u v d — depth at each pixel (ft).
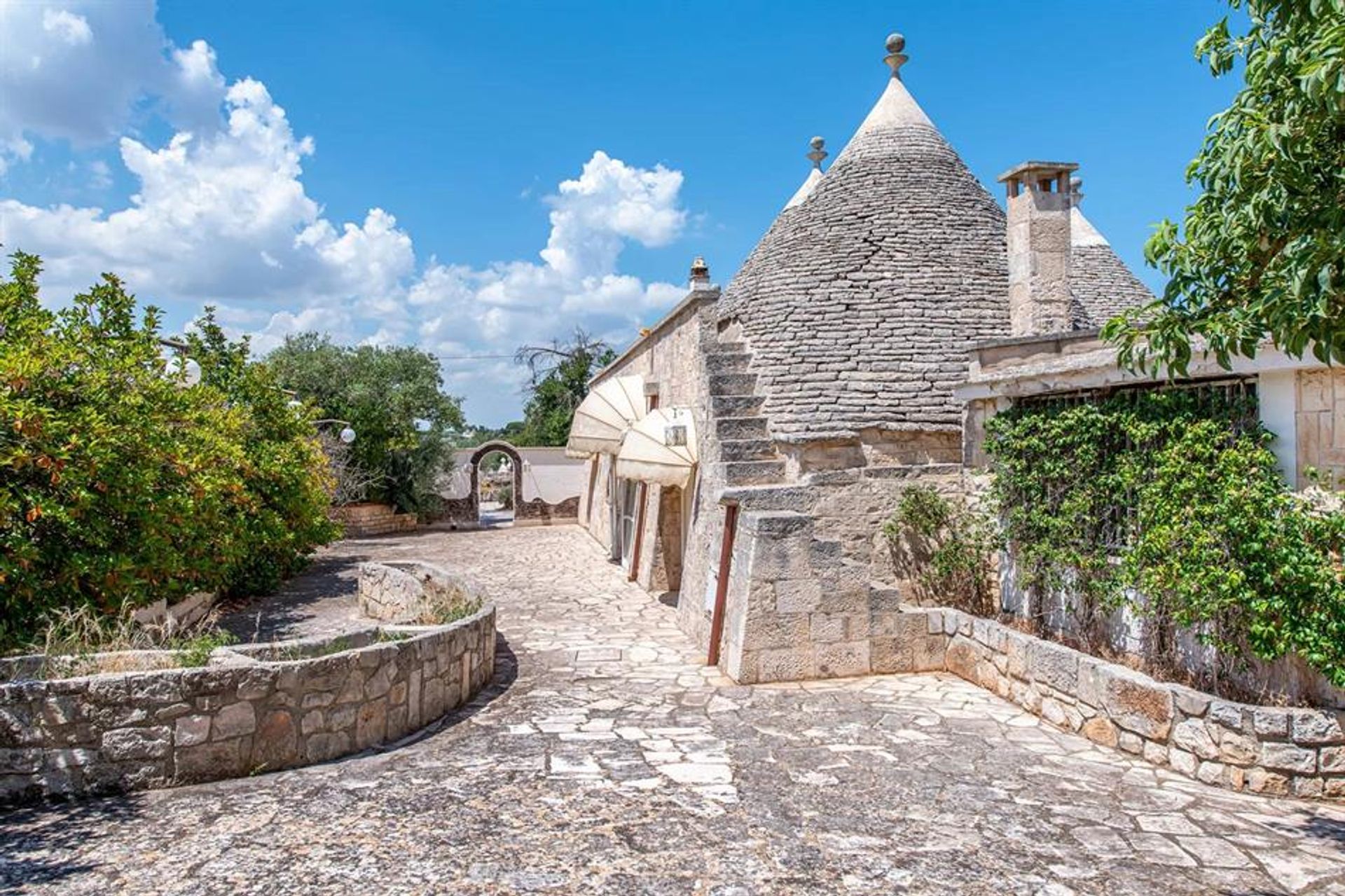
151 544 37.42
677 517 68.90
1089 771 28.89
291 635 51.88
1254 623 27.40
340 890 19.03
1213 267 20.56
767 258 58.08
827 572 41.16
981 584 44.21
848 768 28.55
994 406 43.75
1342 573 25.98
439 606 47.16
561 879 19.81
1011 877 20.63
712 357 52.95
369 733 29.89
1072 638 37.37
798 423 47.60
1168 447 31.42
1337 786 26.30
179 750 25.49
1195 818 24.81
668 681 40.65
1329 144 18.37
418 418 132.05
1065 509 36.81
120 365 40.29
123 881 19.33
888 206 55.57
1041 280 48.62
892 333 50.70
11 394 34.19
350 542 112.78
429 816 23.45
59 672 25.93
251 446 64.39
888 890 19.75
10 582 31.99
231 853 20.89
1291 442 27.68
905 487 46.91
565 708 35.86
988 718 34.94
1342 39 14.80
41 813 23.25
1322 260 16.57
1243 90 18.89
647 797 25.36
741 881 19.97
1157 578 30.76
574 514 142.51
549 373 215.10
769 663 40.34
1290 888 20.47
